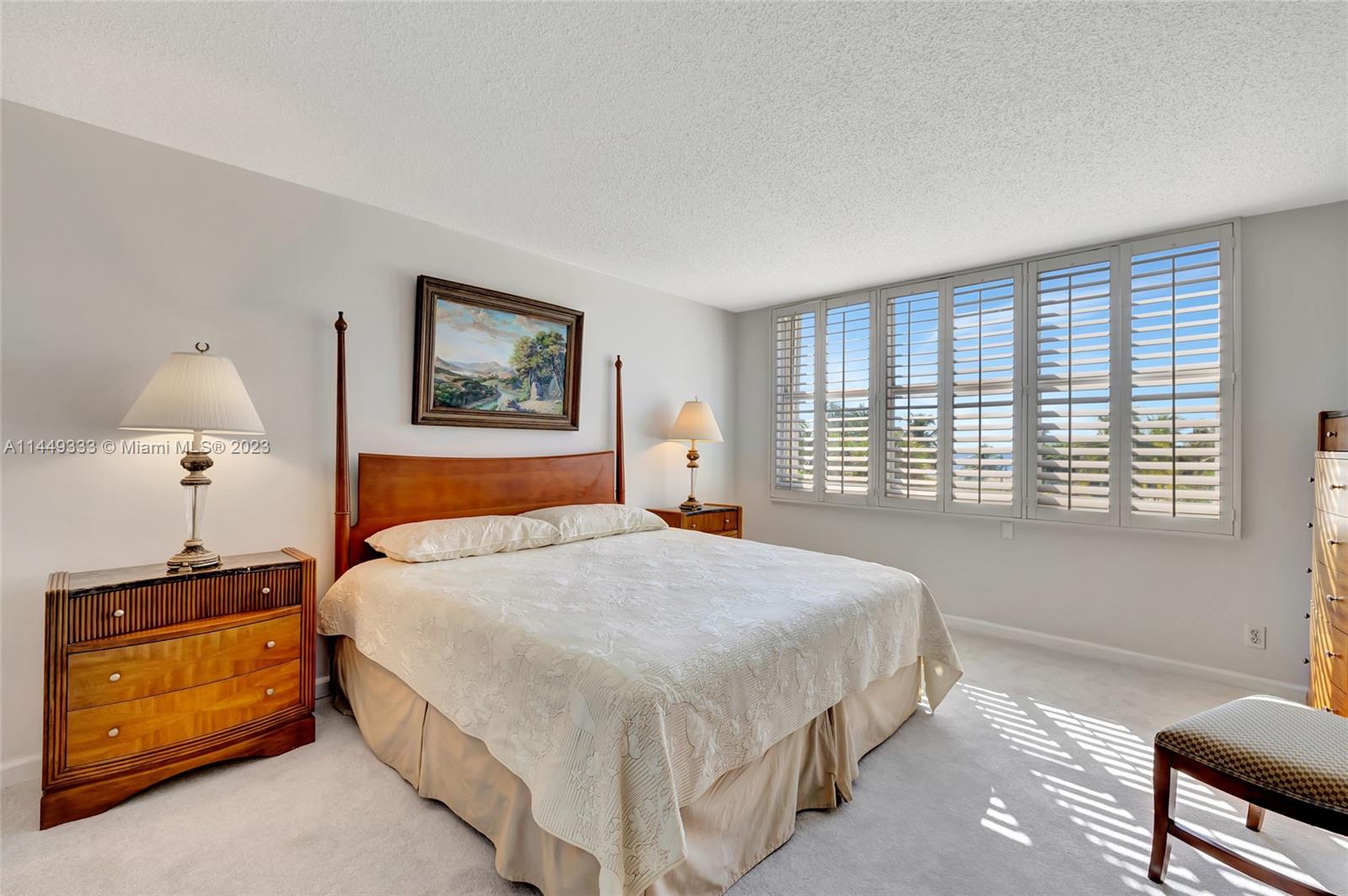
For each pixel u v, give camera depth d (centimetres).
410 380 296
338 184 258
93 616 180
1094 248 318
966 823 180
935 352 378
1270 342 274
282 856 162
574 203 273
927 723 245
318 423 266
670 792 124
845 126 204
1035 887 154
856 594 212
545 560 255
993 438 353
